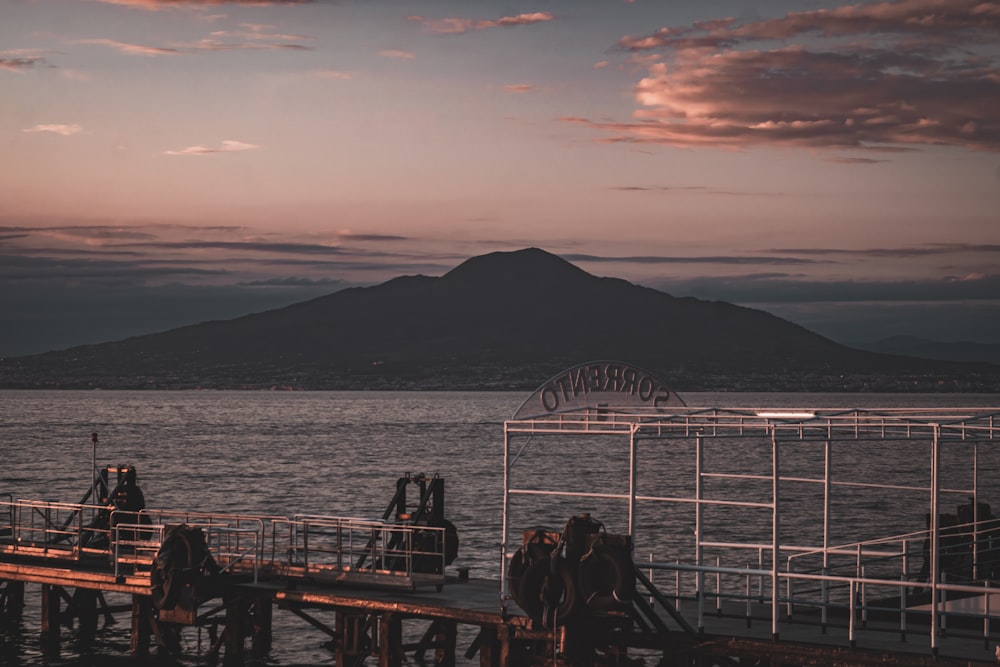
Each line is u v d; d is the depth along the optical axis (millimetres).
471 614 26203
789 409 26812
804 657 22266
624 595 23750
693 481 105062
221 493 91688
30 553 36125
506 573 26422
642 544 56719
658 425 25125
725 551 54062
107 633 36688
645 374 27547
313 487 97125
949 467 121375
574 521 24766
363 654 28734
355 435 188750
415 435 190000
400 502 32688
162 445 155750
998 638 23609
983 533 32188
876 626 25672
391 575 29578
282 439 174125
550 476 112250
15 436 174000
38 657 33688
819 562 47844
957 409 25328
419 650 30156
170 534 30641
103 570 33938
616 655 24766
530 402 27766
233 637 31016
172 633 32906
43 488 93188
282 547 47594
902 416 26109
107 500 36781
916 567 45312
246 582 31125
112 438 171625
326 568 30734
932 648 21281
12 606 38438
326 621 39344
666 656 24188
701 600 24000
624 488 98750
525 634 25266
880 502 79125
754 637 23609
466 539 60000
